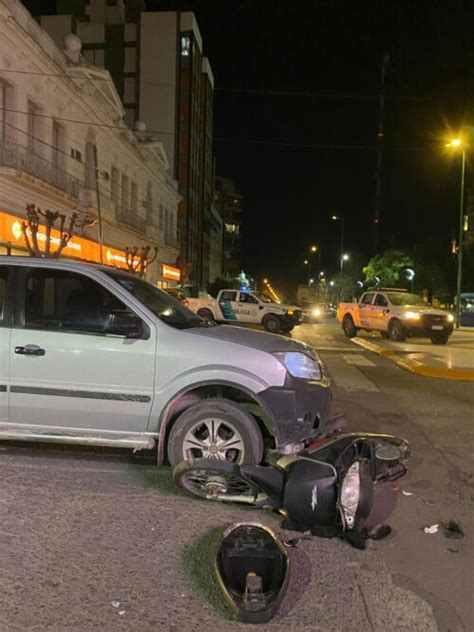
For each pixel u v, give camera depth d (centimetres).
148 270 4422
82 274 486
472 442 637
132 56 6325
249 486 420
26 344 468
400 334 1958
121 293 479
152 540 372
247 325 2525
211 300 2581
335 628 283
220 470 416
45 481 475
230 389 482
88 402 466
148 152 4200
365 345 1852
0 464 514
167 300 554
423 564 354
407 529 405
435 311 1945
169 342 465
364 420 735
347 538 382
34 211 2081
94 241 3003
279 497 409
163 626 278
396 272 4875
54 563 338
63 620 281
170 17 6309
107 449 571
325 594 315
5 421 477
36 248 2081
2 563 335
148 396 461
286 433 459
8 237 2106
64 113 2666
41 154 2427
